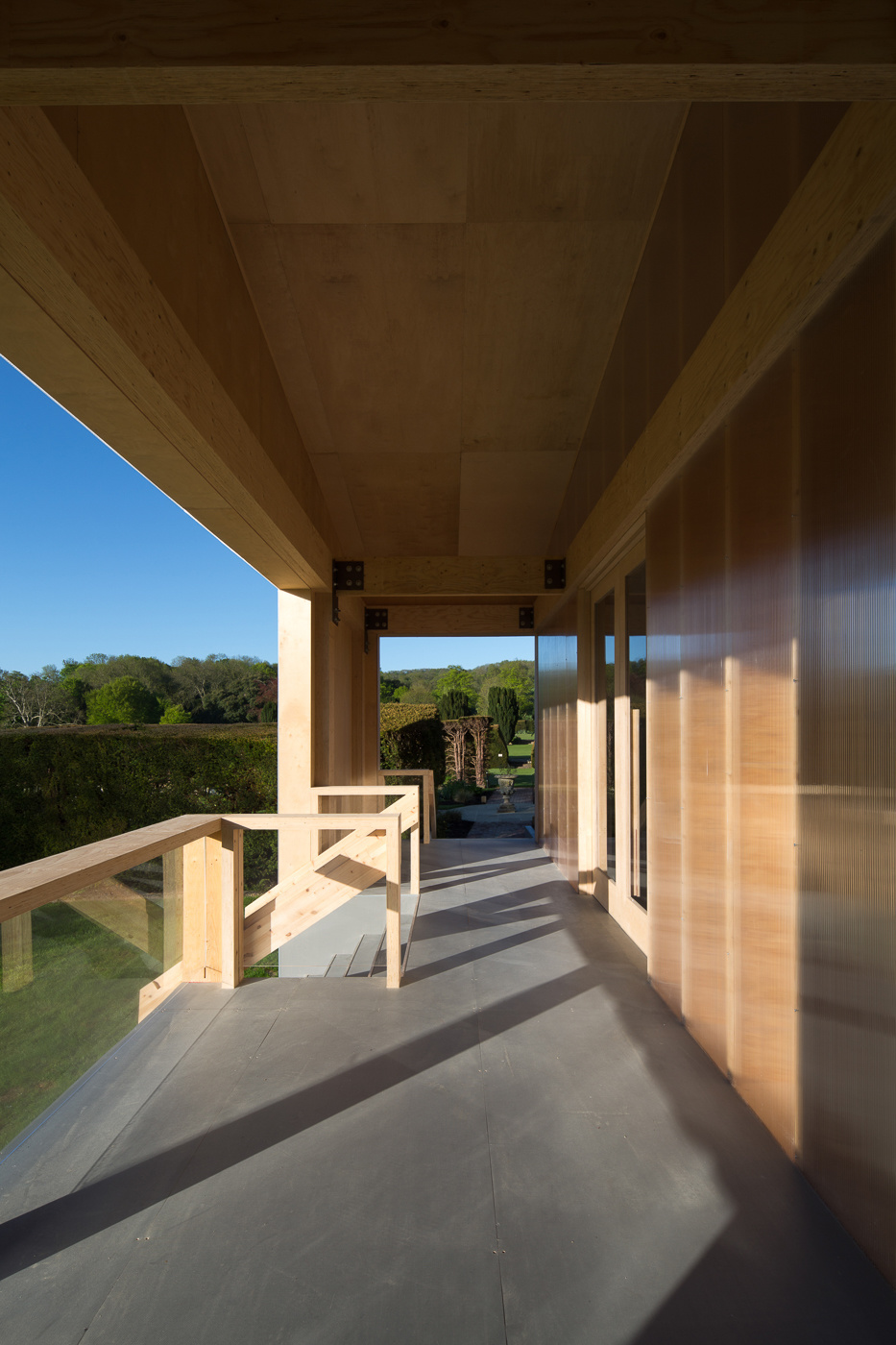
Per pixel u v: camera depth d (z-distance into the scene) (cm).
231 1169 204
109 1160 208
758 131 218
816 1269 166
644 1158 209
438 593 616
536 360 436
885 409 157
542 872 630
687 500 294
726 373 242
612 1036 288
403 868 646
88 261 189
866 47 125
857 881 170
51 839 980
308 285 380
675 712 309
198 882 345
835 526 179
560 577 596
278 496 418
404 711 1556
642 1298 158
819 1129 191
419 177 337
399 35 126
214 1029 293
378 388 453
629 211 346
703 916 274
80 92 133
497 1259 170
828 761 183
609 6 126
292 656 584
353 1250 173
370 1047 278
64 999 243
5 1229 180
